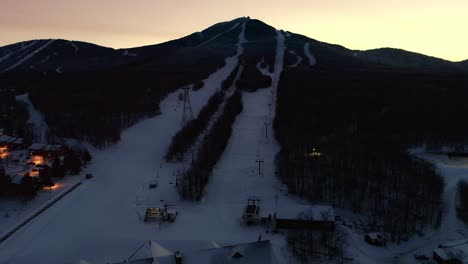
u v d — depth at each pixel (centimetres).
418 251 10475
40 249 9850
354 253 10125
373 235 10769
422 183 13300
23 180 12644
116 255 9738
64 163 14788
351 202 12650
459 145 17525
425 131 18588
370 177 13925
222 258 7869
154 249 8819
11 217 11506
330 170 14400
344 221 11794
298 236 10325
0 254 9650
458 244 10219
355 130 18912
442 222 11794
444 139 17850
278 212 11344
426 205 12275
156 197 13275
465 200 12681
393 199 12681
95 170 15388
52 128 19850
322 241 10312
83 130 19112
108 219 11656
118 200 12975
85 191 13400
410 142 17725
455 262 9619
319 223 10969
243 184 14400
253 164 16200
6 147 16975
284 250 10012
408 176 13850
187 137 17625
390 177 13925
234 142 18788
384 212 12062
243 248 8050
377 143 17000
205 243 10225
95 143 17875
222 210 12419
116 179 14600
